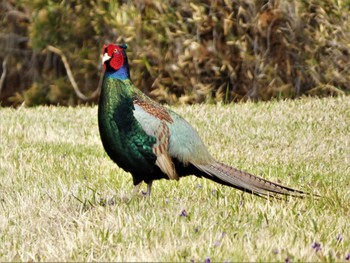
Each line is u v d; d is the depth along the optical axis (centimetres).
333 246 1106
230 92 3136
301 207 1313
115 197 1410
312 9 2997
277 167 1691
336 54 2962
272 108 2400
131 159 1315
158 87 3225
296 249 1048
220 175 1333
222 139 2042
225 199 1343
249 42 3081
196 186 1465
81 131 2255
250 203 1331
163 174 1335
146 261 1027
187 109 2492
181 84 3189
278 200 1349
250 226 1188
